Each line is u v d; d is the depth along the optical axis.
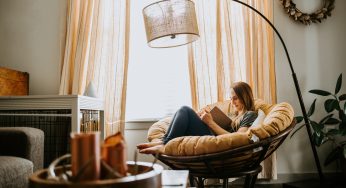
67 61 2.57
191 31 1.84
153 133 2.06
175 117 1.94
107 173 0.66
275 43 2.66
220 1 2.58
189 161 1.48
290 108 1.79
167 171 1.15
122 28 2.61
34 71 2.78
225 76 2.50
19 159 1.19
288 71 2.65
